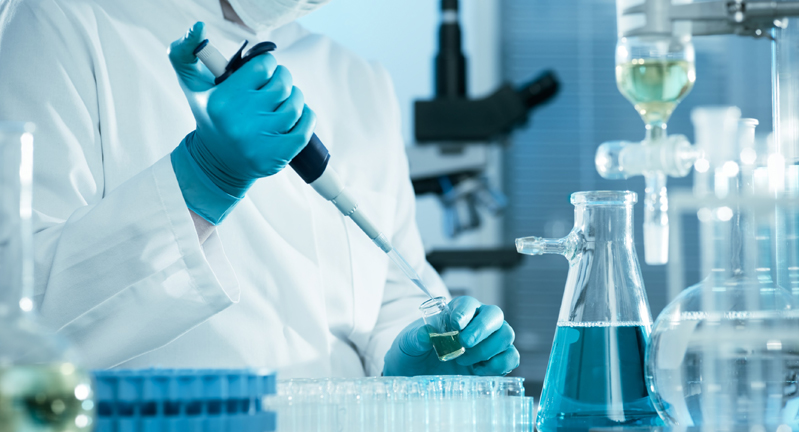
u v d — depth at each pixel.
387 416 0.83
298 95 1.08
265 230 1.51
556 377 0.96
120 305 1.12
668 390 0.80
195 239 1.11
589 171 4.21
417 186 3.06
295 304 1.53
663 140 0.92
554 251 1.00
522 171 4.22
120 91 1.47
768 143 0.88
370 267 1.68
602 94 4.23
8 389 0.47
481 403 0.86
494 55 4.25
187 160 1.12
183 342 1.42
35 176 1.30
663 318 0.82
